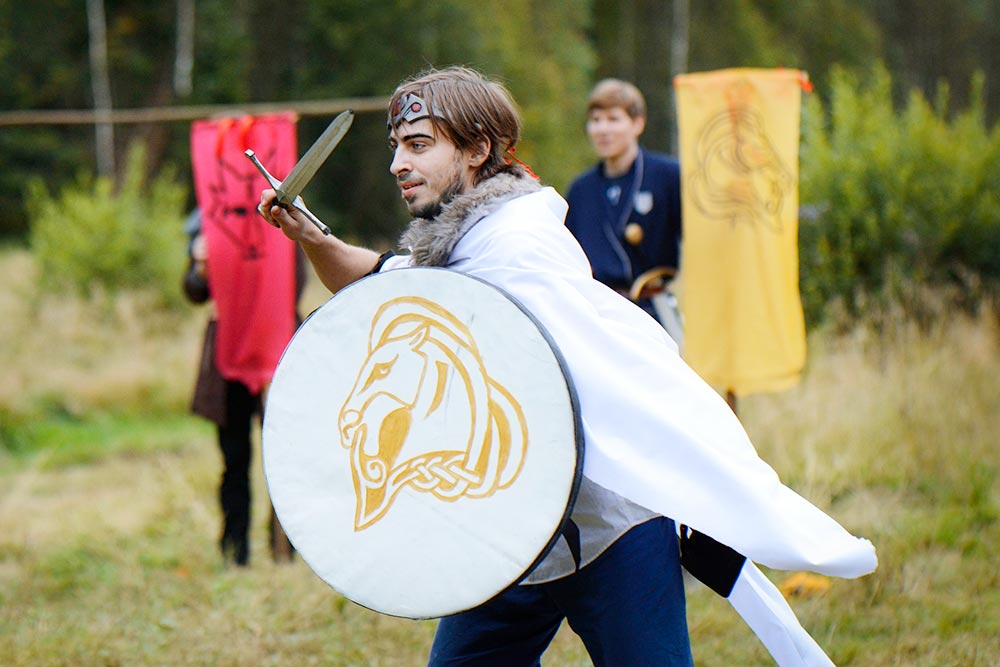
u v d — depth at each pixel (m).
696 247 9.55
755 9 57.62
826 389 12.39
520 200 4.39
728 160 9.51
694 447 4.09
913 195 15.37
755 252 9.49
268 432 4.41
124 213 21.91
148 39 46.84
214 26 44.38
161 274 21.27
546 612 4.69
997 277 15.34
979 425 11.42
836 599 7.97
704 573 4.50
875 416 11.53
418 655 7.52
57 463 14.68
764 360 9.55
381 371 4.27
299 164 4.41
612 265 9.73
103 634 8.01
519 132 4.62
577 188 9.96
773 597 4.67
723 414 4.20
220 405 9.54
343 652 7.53
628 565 4.36
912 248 15.01
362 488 4.29
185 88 44.28
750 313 9.50
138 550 10.30
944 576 8.45
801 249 14.88
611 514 4.36
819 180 15.42
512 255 4.27
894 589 8.12
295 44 44.16
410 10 42.34
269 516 9.73
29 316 20.20
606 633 4.38
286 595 8.63
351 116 4.30
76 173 45.53
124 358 18.67
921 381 12.09
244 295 9.27
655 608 4.35
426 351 4.21
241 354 9.32
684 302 9.59
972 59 69.12
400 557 4.24
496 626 4.67
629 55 55.91
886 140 15.92
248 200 9.22
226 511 9.66
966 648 7.06
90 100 46.75
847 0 63.19
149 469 13.31
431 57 42.72
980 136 16.50
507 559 4.09
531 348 4.06
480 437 4.14
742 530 4.05
